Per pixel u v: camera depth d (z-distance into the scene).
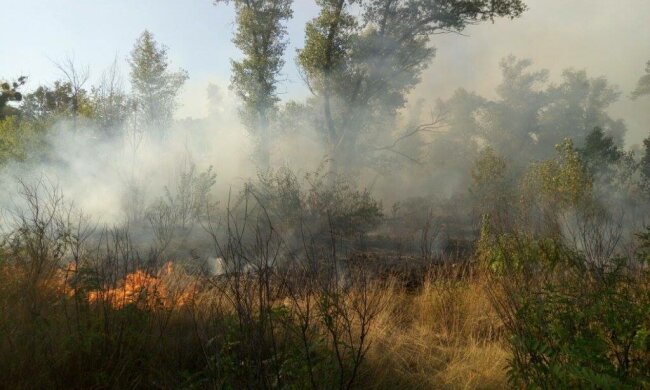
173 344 3.75
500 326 4.69
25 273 4.22
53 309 3.85
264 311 3.28
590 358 2.56
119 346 3.42
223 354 3.33
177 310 4.39
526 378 2.98
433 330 5.04
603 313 2.93
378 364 3.78
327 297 3.52
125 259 4.71
